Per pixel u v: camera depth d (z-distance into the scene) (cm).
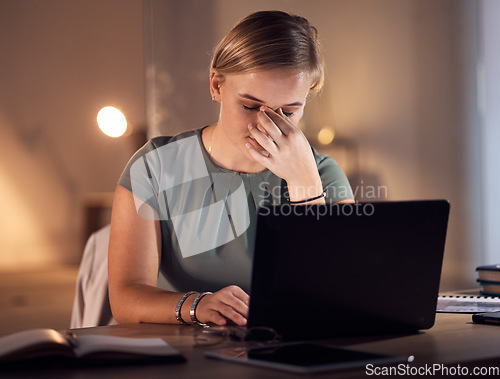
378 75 449
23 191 414
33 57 411
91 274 197
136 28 432
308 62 130
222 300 112
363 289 101
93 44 424
